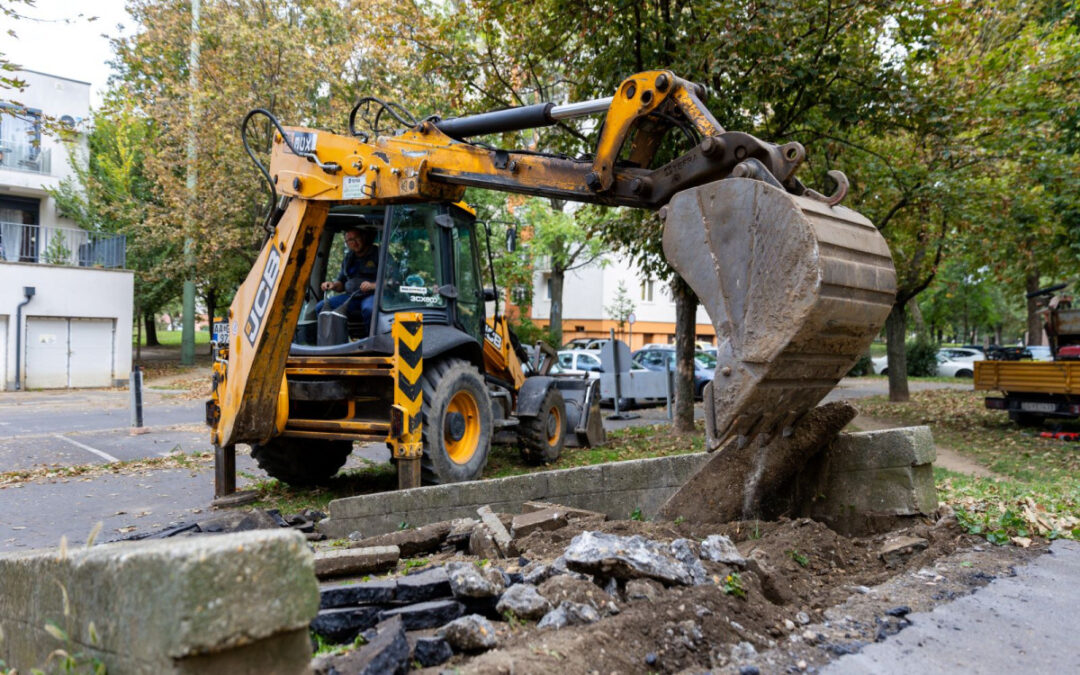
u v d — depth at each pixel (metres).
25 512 7.67
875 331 4.60
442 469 7.84
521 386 10.90
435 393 7.88
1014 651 3.46
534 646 3.03
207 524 6.03
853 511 5.65
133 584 2.10
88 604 2.33
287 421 8.17
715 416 4.39
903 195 13.73
